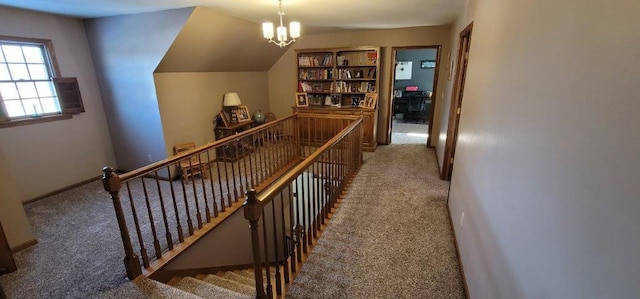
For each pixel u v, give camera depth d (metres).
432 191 3.58
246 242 3.59
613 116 0.67
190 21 3.55
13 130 3.37
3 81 3.32
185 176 4.06
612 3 0.70
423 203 3.25
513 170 1.30
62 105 3.82
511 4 1.50
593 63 0.76
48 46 3.66
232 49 4.76
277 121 4.21
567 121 0.88
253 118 5.74
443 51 5.17
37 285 2.18
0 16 3.21
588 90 0.78
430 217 2.95
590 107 0.76
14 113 3.44
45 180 3.71
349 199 3.37
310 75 6.04
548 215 0.95
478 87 2.18
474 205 1.96
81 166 4.12
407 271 2.17
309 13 3.88
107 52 4.07
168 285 2.14
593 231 0.72
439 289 2.00
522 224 1.16
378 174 4.18
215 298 2.12
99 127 4.34
